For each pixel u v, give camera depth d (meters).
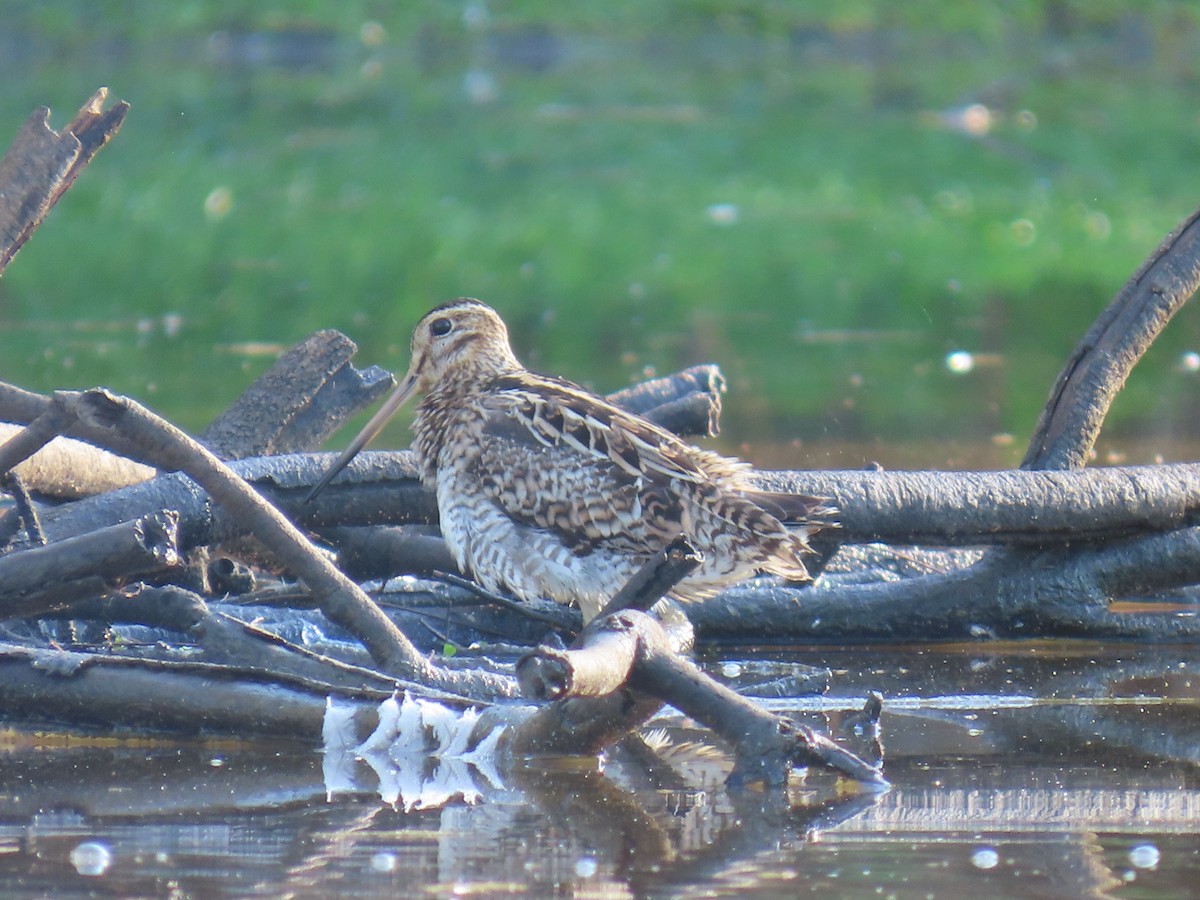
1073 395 11.48
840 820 6.62
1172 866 6.01
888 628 10.92
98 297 25.08
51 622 9.35
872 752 7.86
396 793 7.07
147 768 7.48
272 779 7.29
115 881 5.82
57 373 19.11
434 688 8.35
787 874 5.92
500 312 25.11
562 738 7.61
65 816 6.67
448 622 10.49
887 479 10.45
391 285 26.67
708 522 9.72
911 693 9.37
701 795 7.02
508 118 38.44
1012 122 38.91
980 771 7.47
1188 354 22.06
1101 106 40.59
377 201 31.53
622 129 37.31
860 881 5.84
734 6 47.50
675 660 7.16
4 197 9.72
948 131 37.97
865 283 27.30
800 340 23.48
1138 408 18.83
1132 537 11.00
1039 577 10.94
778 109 39.84
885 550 11.93
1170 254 11.59
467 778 7.34
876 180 34.03
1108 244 30.61
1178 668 10.15
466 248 28.83
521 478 10.06
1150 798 6.99
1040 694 9.33
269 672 7.91
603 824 6.57
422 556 10.62
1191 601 12.00
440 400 10.86
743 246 29.25
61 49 44.12
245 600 10.13
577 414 10.10
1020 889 5.74
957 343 23.50
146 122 37.28
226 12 45.41
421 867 6.00
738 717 7.17
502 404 10.29
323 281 26.58
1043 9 47.56
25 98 39.38
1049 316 25.66
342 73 42.97
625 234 29.77
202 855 6.14
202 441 11.35
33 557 7.62
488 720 7.80
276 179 33.06
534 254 28.62
